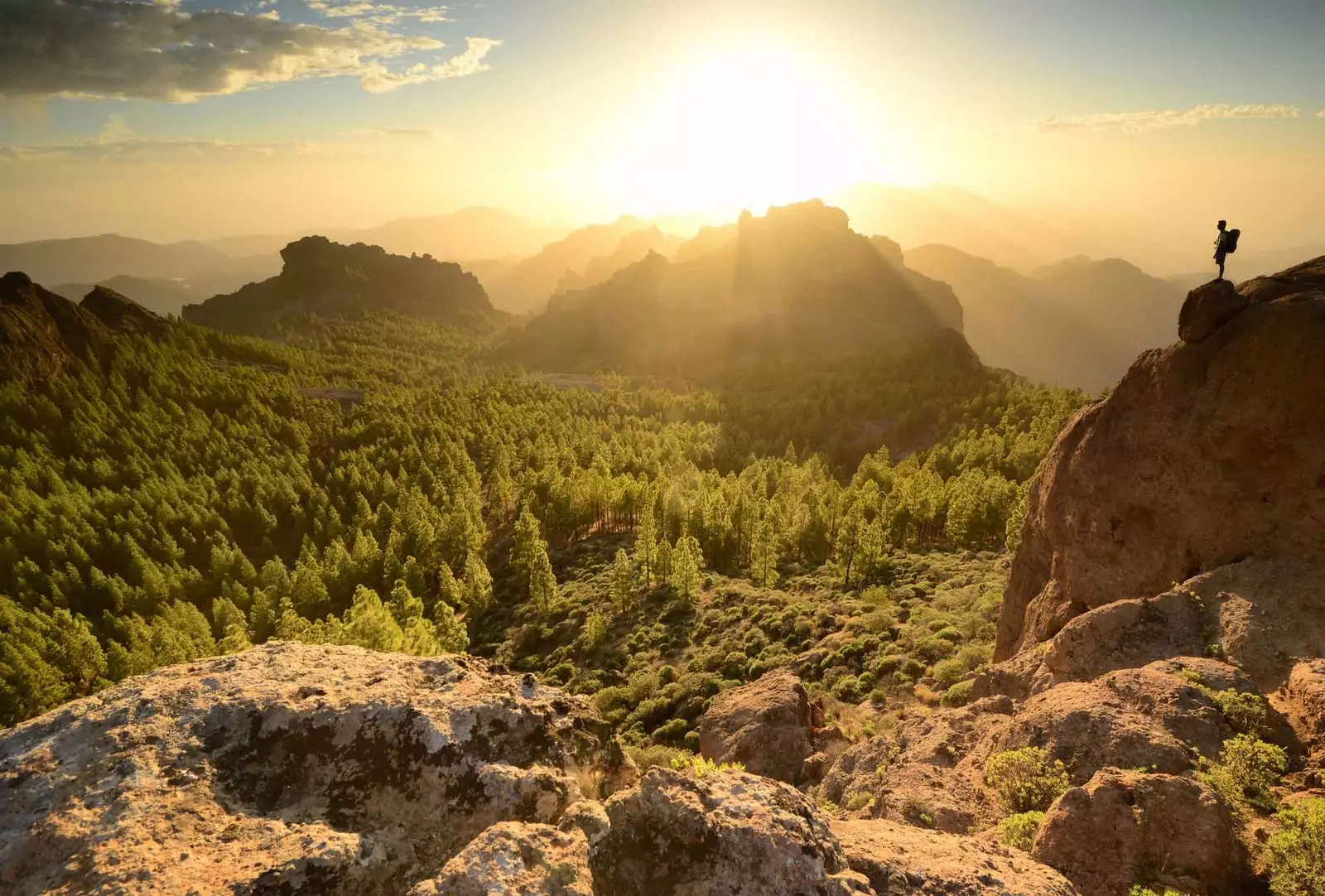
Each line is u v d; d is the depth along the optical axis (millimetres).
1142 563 23812
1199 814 10539
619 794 7496
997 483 81500
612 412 194625
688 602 66562
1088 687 15914
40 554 93688
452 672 9281
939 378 192375
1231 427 21797
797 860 6781
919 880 7652
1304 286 23391
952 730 18359
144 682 8891
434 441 144500
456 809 7270
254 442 141250
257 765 7617
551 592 72125
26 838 6438
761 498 99750
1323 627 17000
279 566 85562
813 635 49938
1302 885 9656
